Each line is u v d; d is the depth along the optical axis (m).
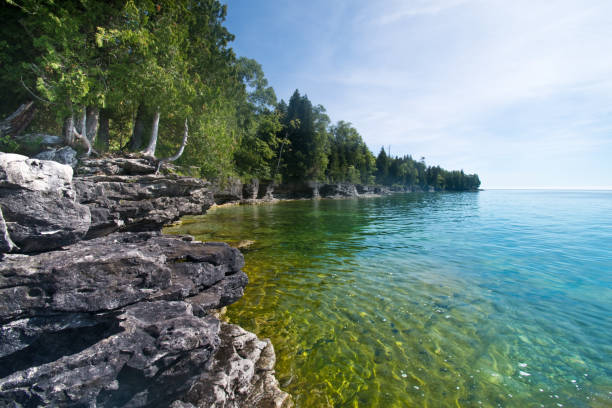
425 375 4.70
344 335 5.88
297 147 68.06
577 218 26.77
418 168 168.38
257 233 17.55
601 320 6.46
